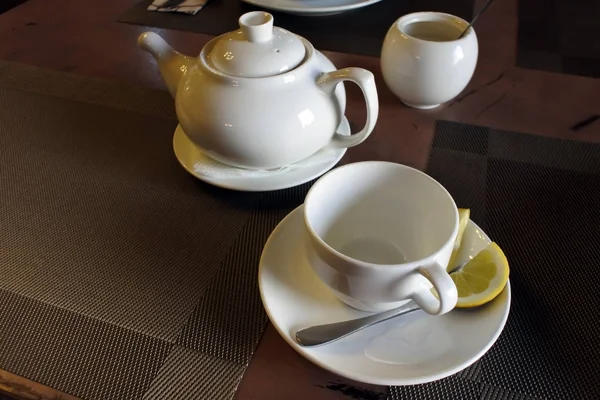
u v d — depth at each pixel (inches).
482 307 14.7
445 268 13.7
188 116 19.4
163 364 14.3
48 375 14.1
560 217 18.7
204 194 20.2
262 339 15.0
